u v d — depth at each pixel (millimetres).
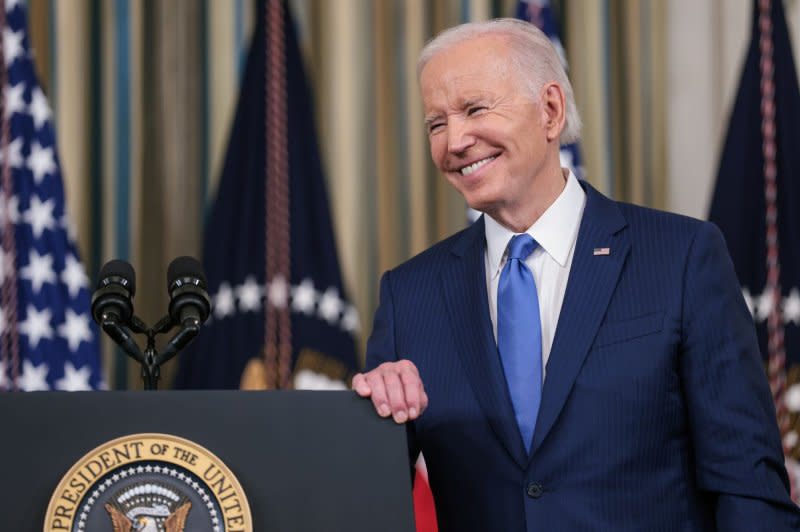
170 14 11328
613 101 11586
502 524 4871
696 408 4824
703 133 11641
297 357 10367
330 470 3963
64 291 10219
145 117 11148
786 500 4703
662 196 11492
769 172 10594
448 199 11422
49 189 10312
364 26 11516
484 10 11594
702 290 4914
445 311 5332
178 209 11086
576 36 11602
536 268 5230
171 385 10398
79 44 11086
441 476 5086
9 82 10391
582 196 5391
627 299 4969
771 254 10484
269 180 10617
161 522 3777
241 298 10438
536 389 4977
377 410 4043
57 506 3736
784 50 10773
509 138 5047
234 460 3930
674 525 4758
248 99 10773
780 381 10312
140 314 10852
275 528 3895
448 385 5133
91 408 3910
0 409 3873
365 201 11320
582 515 4707
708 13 11734
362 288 11203
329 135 11367
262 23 10852
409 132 11453
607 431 4770
